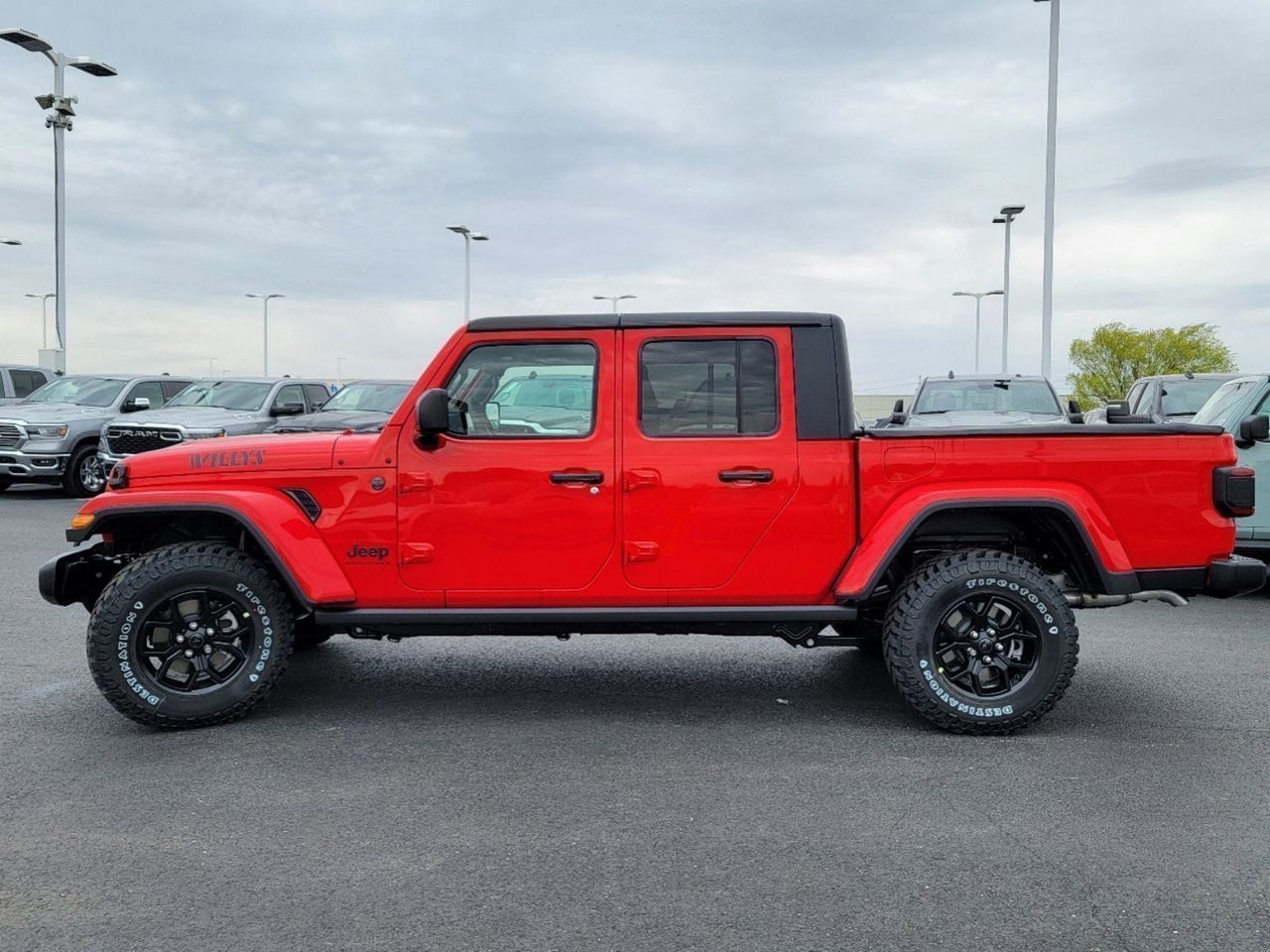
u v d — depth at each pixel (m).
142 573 5.12
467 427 5.34
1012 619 5.25
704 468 5.27
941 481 5.25
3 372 20.53
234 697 5.27
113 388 18.70
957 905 3.42
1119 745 5.06
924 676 5.14
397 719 5.49
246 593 5.27
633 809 4.25
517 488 5.27
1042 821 4.12
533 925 3.29
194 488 5.36
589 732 5.28
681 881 3.60
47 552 11.17
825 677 6.38
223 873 3.67
